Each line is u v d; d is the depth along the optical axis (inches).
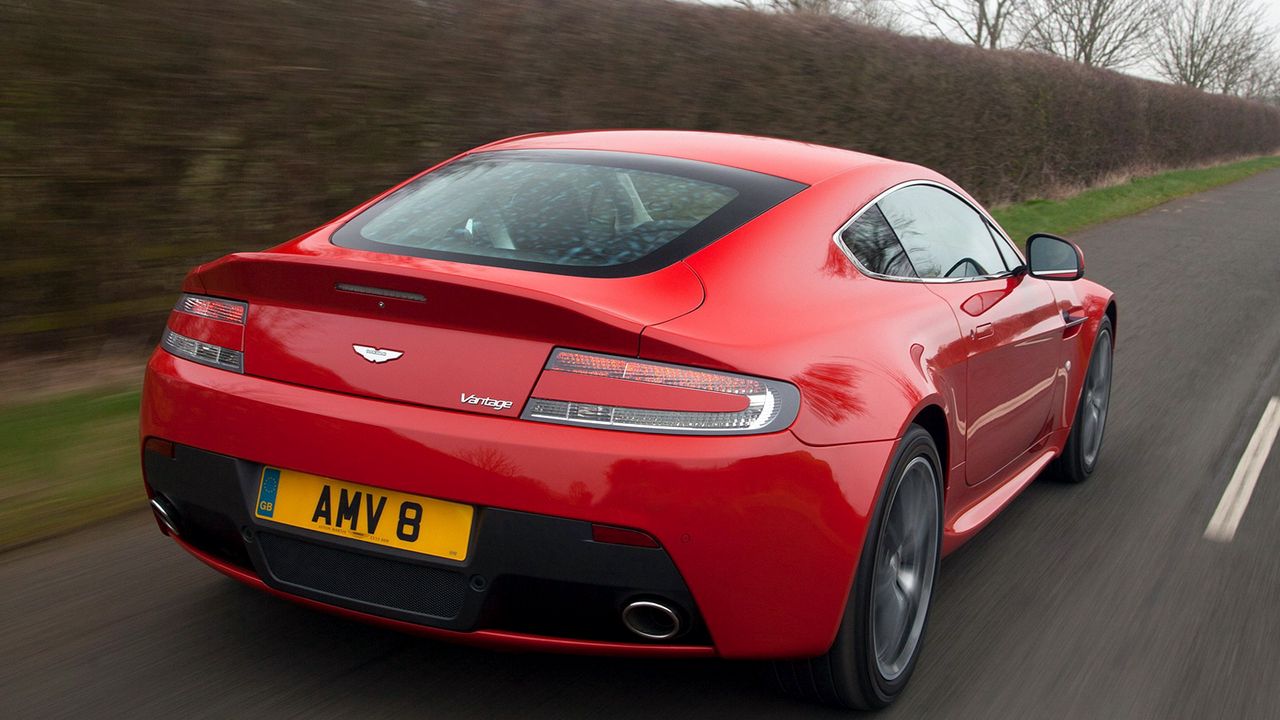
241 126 239.8
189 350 100.3
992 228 155.6
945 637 124.1
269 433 92.1
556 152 124.2
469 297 86.6
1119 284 446.0
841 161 128.3
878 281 116.1
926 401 105.6
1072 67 861.2
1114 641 125.9
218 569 102.7
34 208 205.6
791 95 482.0
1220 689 115.3
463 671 107.3
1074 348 171.8
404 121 279.6
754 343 92.0
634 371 86.5
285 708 98.9
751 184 115.3
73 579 125.3
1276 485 192.4
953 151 653.3
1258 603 139.9
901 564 109.3
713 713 102.3
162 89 223.1
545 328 87.1
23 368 206.5
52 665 105.0
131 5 216.2
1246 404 253.0
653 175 115.7
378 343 91.0
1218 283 462.0
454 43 293.6
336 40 259.6
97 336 220.4
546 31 329.7
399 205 115.7
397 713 99.0
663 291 95.3
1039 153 795.4
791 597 90.7
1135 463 202.2
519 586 87.4
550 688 105.0
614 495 84.3
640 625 89.4
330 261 91.4
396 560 89.1
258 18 241.0
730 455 85.7
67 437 175.2
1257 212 838.5
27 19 200.7
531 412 86.2
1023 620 130.2
